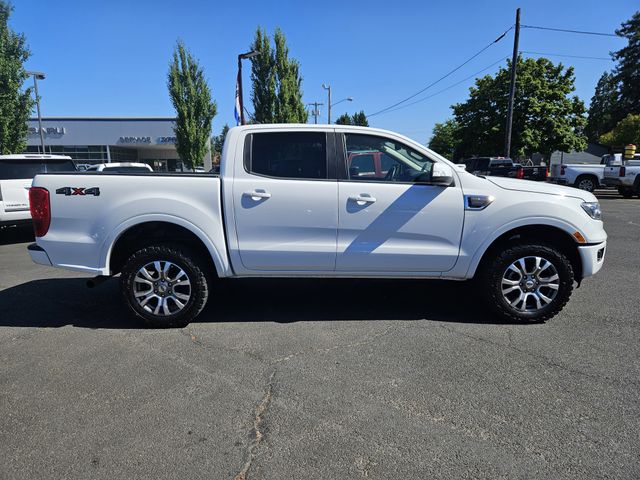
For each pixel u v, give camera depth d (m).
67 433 2.75
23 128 17.98
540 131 29.94
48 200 4.32
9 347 4.02
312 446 2.62
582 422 2.83
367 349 3.91
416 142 4.40
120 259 4.65
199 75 24.30
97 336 4.26
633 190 18.81
